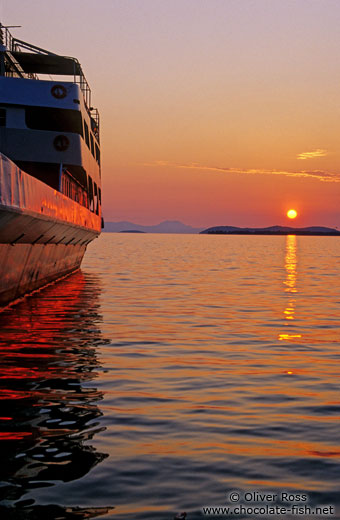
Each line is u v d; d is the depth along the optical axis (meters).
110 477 6.19
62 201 23.44
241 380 10.71
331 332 16.72
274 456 6.89
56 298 24.33
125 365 11.83
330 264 60.59
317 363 12.38
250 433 7.72
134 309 21.34
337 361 12.62
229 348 13.98
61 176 25.88
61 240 26.58
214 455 6.89
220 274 42.25
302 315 20.42
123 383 10.31
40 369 11.33
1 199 13.80
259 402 9.25
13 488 5.88
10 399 9.15
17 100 25.27
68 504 5.57
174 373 11.20
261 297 26.52
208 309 21.75
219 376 11.01
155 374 11.08
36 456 6.73
